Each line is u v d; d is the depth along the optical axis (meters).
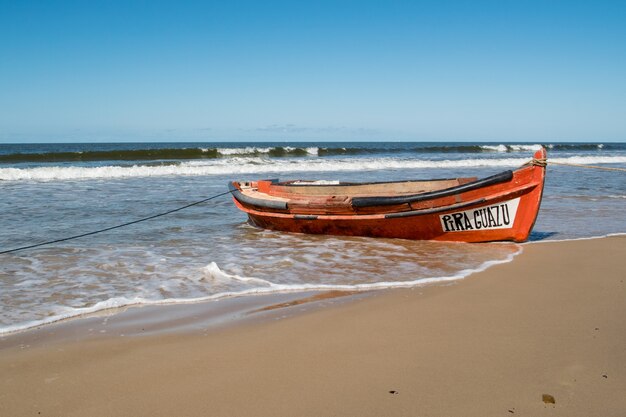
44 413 3.39
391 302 5.82
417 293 6.19
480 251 8.71
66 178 22.75
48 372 4.02
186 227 11.38
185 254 8.52
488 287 6.42
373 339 4.65
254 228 11.41
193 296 6.14
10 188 18.36
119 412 3.39
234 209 14.30
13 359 4.27
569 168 30.67
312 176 24.55
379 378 3.84
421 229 9.63
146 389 3.72
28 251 8.60
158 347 4.53
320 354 4.32
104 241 9.59
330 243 9.60
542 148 8.64
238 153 39.72
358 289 6.43
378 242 9.67
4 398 3.60
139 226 11.36
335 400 3.51
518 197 8.82
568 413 3.30
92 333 4.90
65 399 3.58
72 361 4.23
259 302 5.91
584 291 6.21
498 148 56.97
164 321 5.25
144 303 5.86
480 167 32.72
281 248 9.11
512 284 6.56
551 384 3.71
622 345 4.45
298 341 4.64
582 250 8.68
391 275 7.11
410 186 11.22
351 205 9.95
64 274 7.12
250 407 3.43
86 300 5.98
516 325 4.99
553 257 8.16
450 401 3.47
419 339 4.63
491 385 3.70
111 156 34.25
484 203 8.95
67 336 4.82
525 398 3.50
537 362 4.09
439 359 4.17
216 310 5.61
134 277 6.99
